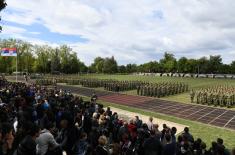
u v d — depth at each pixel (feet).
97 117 43.37
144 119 90.02
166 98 143.95
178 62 411.34
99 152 26.35
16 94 65.72
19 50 388.37
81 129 33.78
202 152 34.27
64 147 29.76
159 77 294.46
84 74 421.18
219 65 378.12
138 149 34.71
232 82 222.89
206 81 236.43
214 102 119.85
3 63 375.66
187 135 38.65
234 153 27.30
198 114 100.94
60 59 426.10
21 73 387.14
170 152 31.94
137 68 481.05
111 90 181.68
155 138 32.04
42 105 45.44
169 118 93.66
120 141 36.68
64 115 31.32
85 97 150.00
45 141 24.89
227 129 78.38
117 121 43.47
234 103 120.88
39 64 410.52
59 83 249.75
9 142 20.52
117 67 479.41
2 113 32.17
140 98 144.87
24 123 22.71
